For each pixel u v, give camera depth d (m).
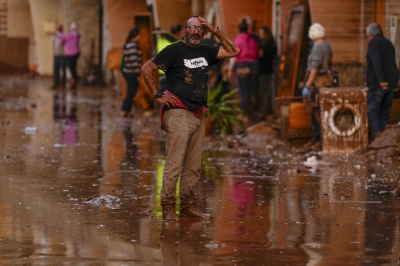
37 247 10.52
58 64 48.88
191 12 35.44
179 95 12.14
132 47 30.02
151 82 12.10
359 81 24.03
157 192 14.45
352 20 23.84
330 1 23.73
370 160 18.45
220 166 17.66
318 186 15.05
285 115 22.23
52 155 19.31
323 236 11.18
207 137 23.53
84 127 26.45
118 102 37.78
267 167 17.50
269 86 29.58
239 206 13.24
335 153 19.66
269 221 12.11
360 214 12.59
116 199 13.62
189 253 10.27
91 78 50.72
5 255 10.11
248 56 28.42
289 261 9.91
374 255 10.20
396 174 16.38
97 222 12.00
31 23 66.81
